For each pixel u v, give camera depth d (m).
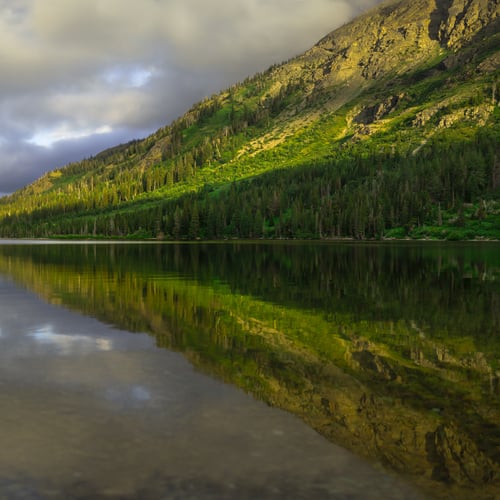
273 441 6.54
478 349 12.45
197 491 5.20
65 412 7.54
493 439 6.76
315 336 13.88
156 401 8.09
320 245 101.94
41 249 87.12
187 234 181.00
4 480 5.40
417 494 5.25
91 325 15.39
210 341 13.09
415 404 8.23
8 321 16.05
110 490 5.21
